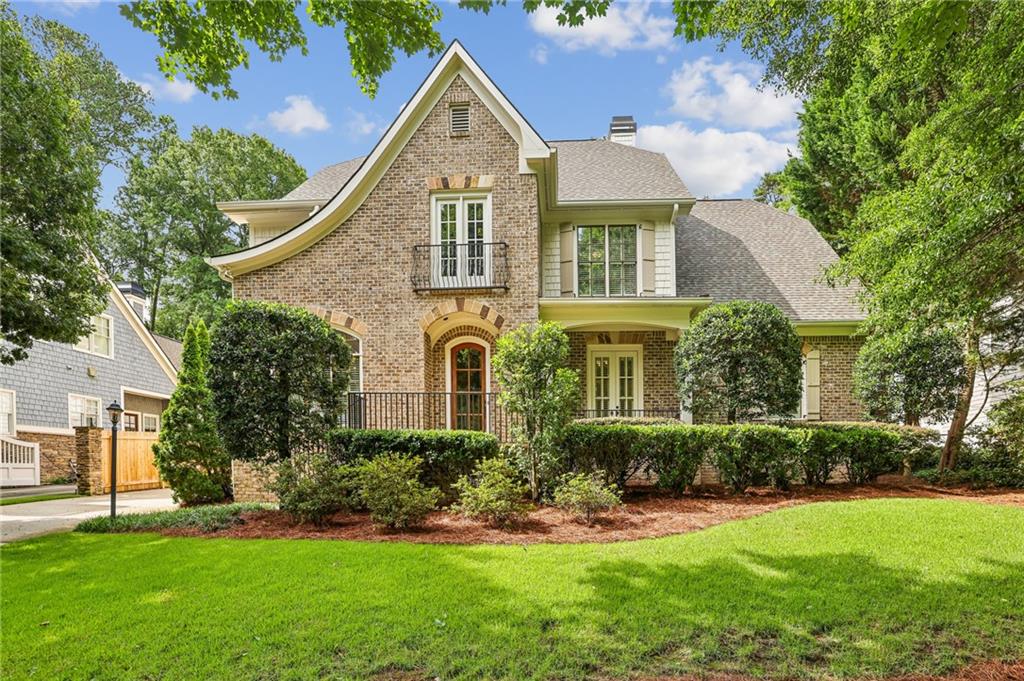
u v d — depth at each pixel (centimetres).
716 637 413
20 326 917
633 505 880
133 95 3170
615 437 930
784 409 1062
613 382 1409
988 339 1202
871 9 933
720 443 939
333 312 1227
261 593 502
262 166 3328
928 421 1223
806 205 2311
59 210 974
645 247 1395
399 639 411
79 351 1928
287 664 379
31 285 938
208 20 596
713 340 1070
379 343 1218
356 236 1240
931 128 689
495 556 607
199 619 448
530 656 387
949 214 657
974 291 672
